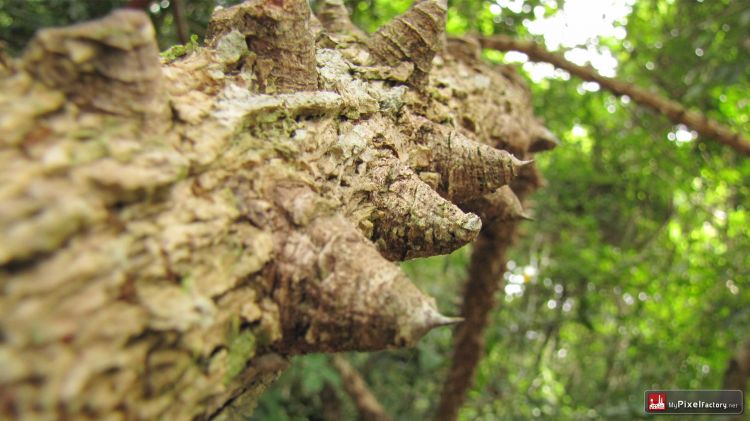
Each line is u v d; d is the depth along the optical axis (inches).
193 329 2.7
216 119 3.3
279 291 3.1
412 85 5.7
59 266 2.3
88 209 2.4
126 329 2.4
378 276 3.1
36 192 2.4
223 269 2.9
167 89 3.2
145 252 2.6
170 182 2.8
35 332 2.2
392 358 17.7
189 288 2.7
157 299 2.6
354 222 4.0
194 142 3.1
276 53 4.0
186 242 2.8
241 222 3.2
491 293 12.1
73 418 2.2
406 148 5.1
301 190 3.4
